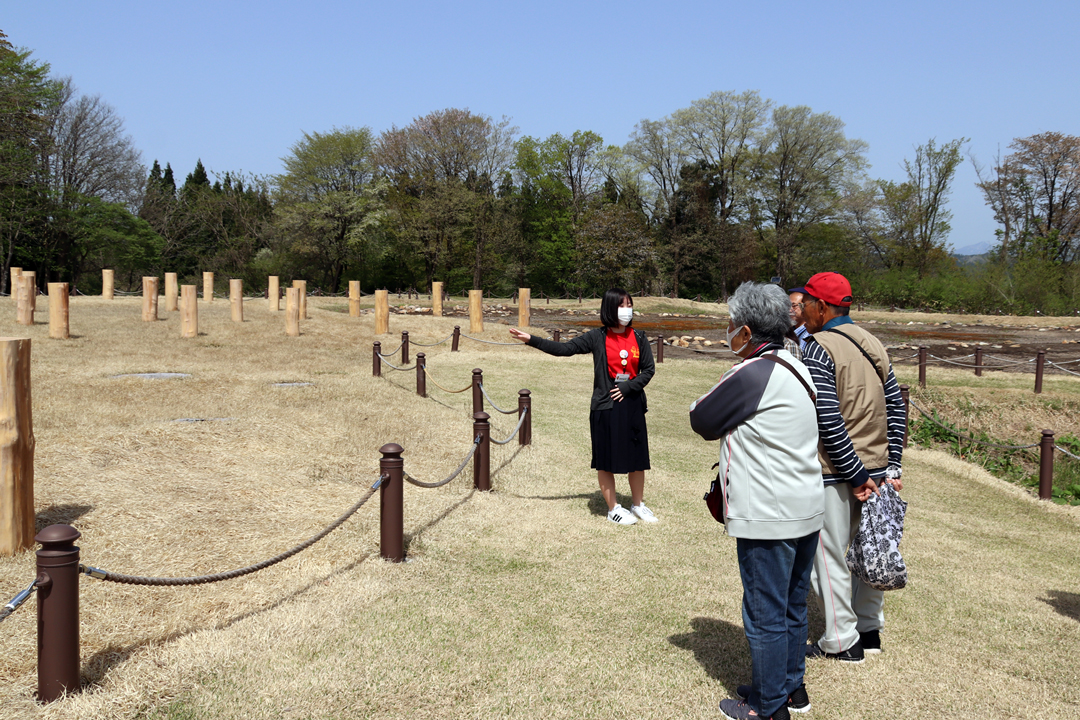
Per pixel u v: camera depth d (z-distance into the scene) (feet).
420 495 20.94
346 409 31.19
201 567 14.53
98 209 145.38
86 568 9.81
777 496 9.16
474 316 66.28
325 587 14.15
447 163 172.55
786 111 165.27
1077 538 21.86
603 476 19.70
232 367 41.16
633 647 12.46
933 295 140.87
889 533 11.26
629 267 162.40
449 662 11.62
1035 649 13.00
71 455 21.01
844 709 10.61
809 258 173.06
